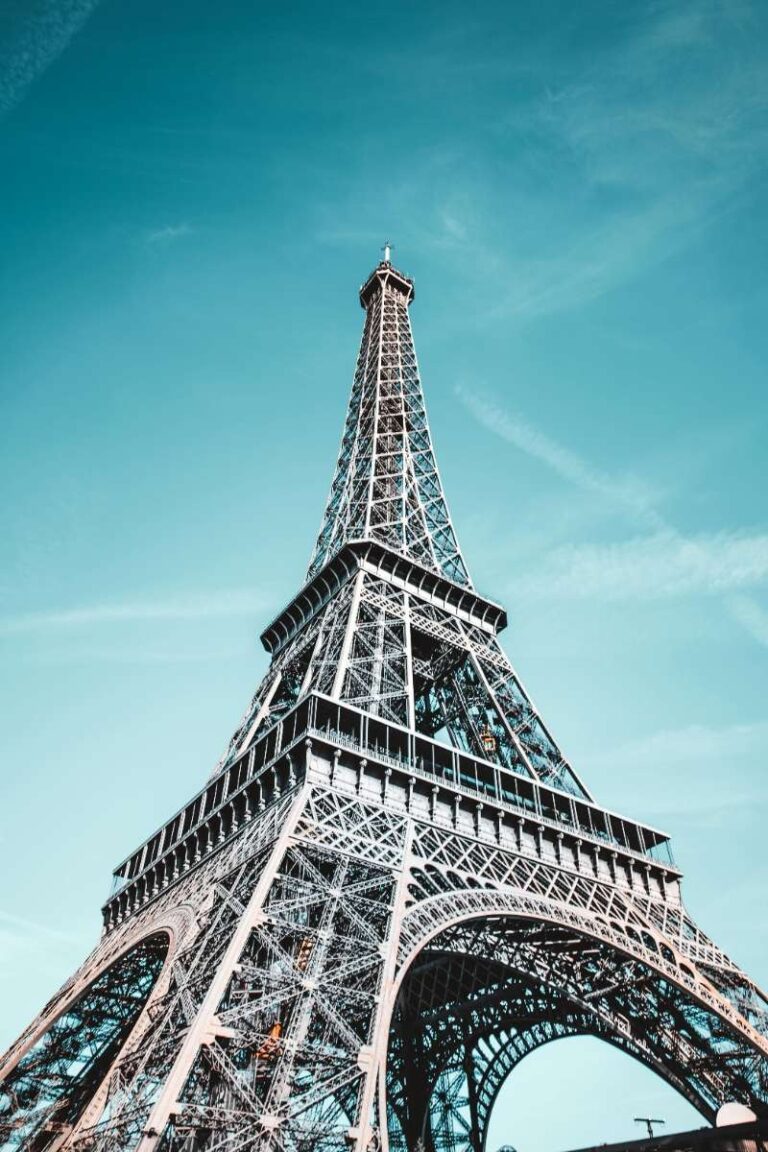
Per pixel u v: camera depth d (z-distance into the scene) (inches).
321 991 1696.6
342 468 4918.8
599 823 2997.0
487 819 2598.4
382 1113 1492.4
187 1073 1446.9
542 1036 3193.9
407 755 2635.3
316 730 2379.4
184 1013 1663.4
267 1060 1723.7
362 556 3555.6
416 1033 3489.2
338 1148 1489.9
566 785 3065.9
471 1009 3179.1
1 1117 2536.9
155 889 2915.8
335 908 1883.6
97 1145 1497.3
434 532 4264.3
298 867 2070.6
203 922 2049.7
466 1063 3454.7
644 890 2888.8
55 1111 2586.1
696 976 2470.5
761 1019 2477.9
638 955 2405.3
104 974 2719.0
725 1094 2496.3
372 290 6353.3
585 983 2780.5
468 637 3570.4
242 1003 1685.5
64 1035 2849.4
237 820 2534.5
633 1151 1542.8
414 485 4475.9
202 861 2566.4
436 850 2306.8
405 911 1959.9
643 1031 2743.6
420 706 3690.9
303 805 2128.4
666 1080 2630.4
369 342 5905.5
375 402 5017.2
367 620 3248.0
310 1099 1480.1
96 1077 2773.1
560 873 2613.2
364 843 2132.1
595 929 2412.6
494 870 2411.4
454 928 2454.5
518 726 3208.7
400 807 2393.0
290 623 3853.3
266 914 1795.0
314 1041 1738.4
